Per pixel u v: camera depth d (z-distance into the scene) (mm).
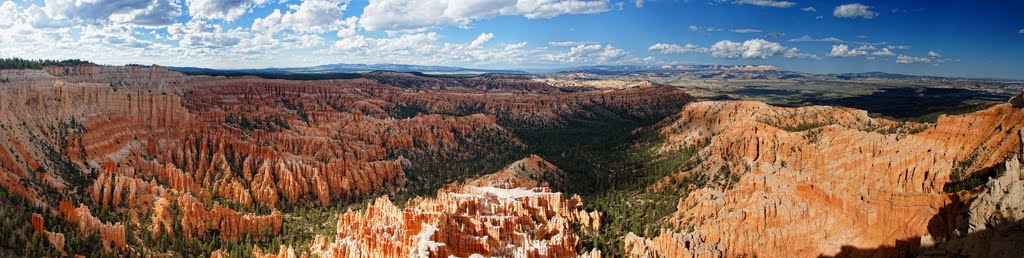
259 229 151625
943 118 122812
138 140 194125
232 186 179250
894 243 109688
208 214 147500
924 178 115812
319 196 193125
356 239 122750
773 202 129000
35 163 156375
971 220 92375
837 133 141500
